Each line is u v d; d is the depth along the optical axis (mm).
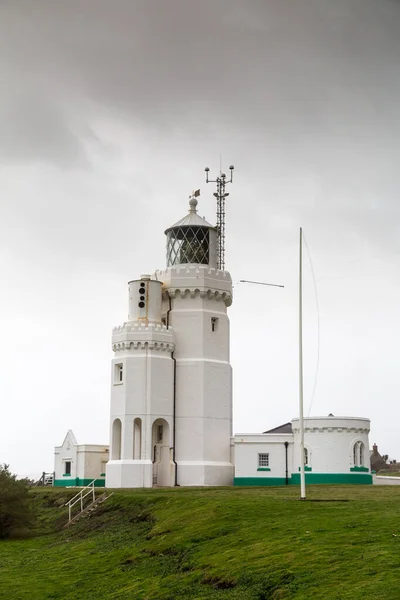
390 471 123812
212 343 85375
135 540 49219
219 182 92000
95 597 38156
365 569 30172
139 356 81500
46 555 51000
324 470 79250
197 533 43969
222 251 90562
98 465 89562
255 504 48031
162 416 81375
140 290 84375
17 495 61438
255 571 33719
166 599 34531
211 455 82750
